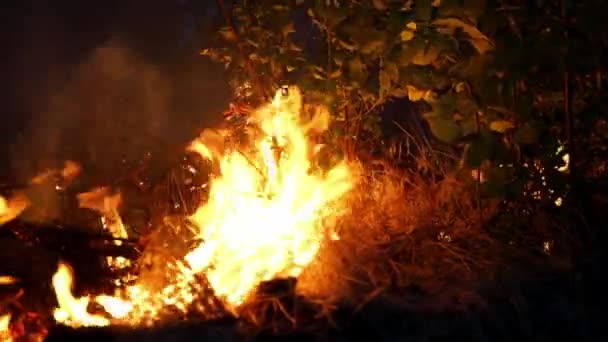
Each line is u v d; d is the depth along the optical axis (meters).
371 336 3.03
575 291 3.16
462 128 3.46
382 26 3.80
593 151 3.59
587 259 3.30
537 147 3.42
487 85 3.28
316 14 4.07
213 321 3.21
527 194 3.55
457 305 3.12
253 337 3.05
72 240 3.79
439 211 3.82
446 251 3.55
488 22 3.26
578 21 3.14
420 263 3.50
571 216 3.45
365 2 3.81
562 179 3.41
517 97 3.33
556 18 3.23
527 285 3.20
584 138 3.55
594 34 3.14
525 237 3.56
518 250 3.46
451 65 3.53
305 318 3.10
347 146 4.28
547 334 2.98
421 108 4.53
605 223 3.45
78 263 3.75
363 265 3.44
